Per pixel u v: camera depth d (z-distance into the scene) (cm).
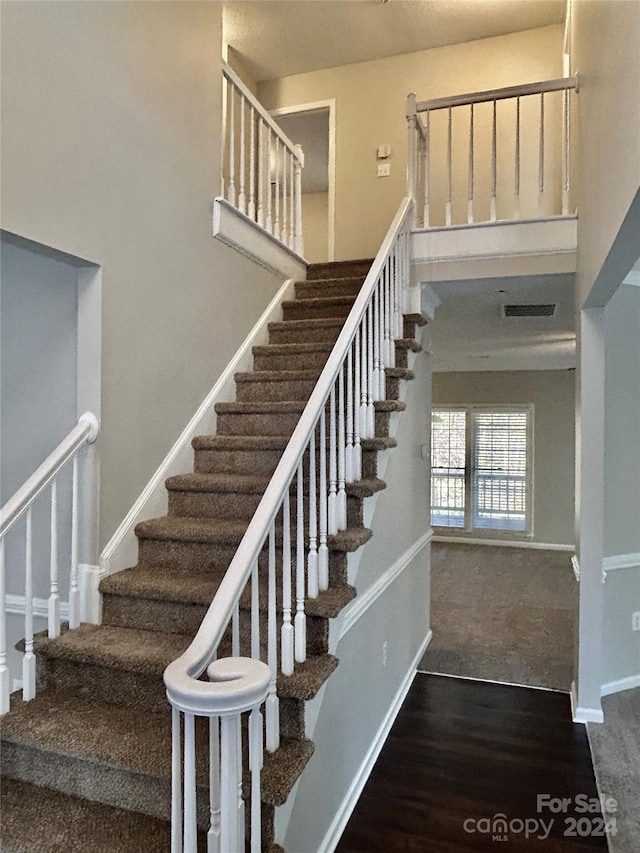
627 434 344
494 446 838
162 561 254
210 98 318
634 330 345
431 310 395
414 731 291
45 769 186
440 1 448
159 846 162
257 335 372
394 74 526
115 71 243
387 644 292
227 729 124
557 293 388
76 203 221
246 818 158
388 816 225
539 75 487
